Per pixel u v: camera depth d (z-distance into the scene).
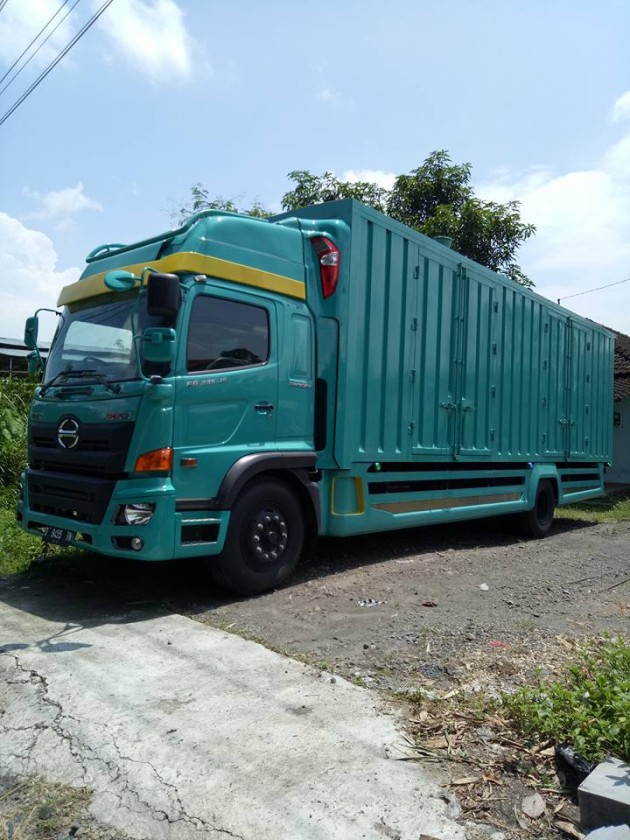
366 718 3.49
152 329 4.91
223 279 5.58
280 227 6.21
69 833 2.68
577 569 7.71
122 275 5.23
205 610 5.33
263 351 5.89
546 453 10.45
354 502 6.77
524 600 6.13
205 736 3.27
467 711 3.63
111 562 6.59
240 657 4.26
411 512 7.57
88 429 5.26
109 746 3.18
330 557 7.46
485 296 8.80
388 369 7.07
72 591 5.72
